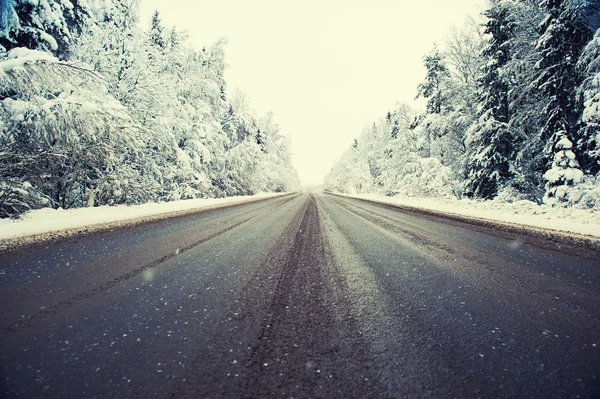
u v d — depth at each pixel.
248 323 2.04
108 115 8.74
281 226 6.96
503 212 9.59
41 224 5.92
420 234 5.89
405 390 1.38
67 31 10.27
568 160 11.15
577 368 1.56
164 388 1.37
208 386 1.39
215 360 1.60
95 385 1.38
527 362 1.61
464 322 2.09
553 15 12.26
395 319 2.13
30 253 4.00
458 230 6.42
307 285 2.86
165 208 10.84
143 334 1.87
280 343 1.78
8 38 8.91
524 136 14.59
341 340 1.82
